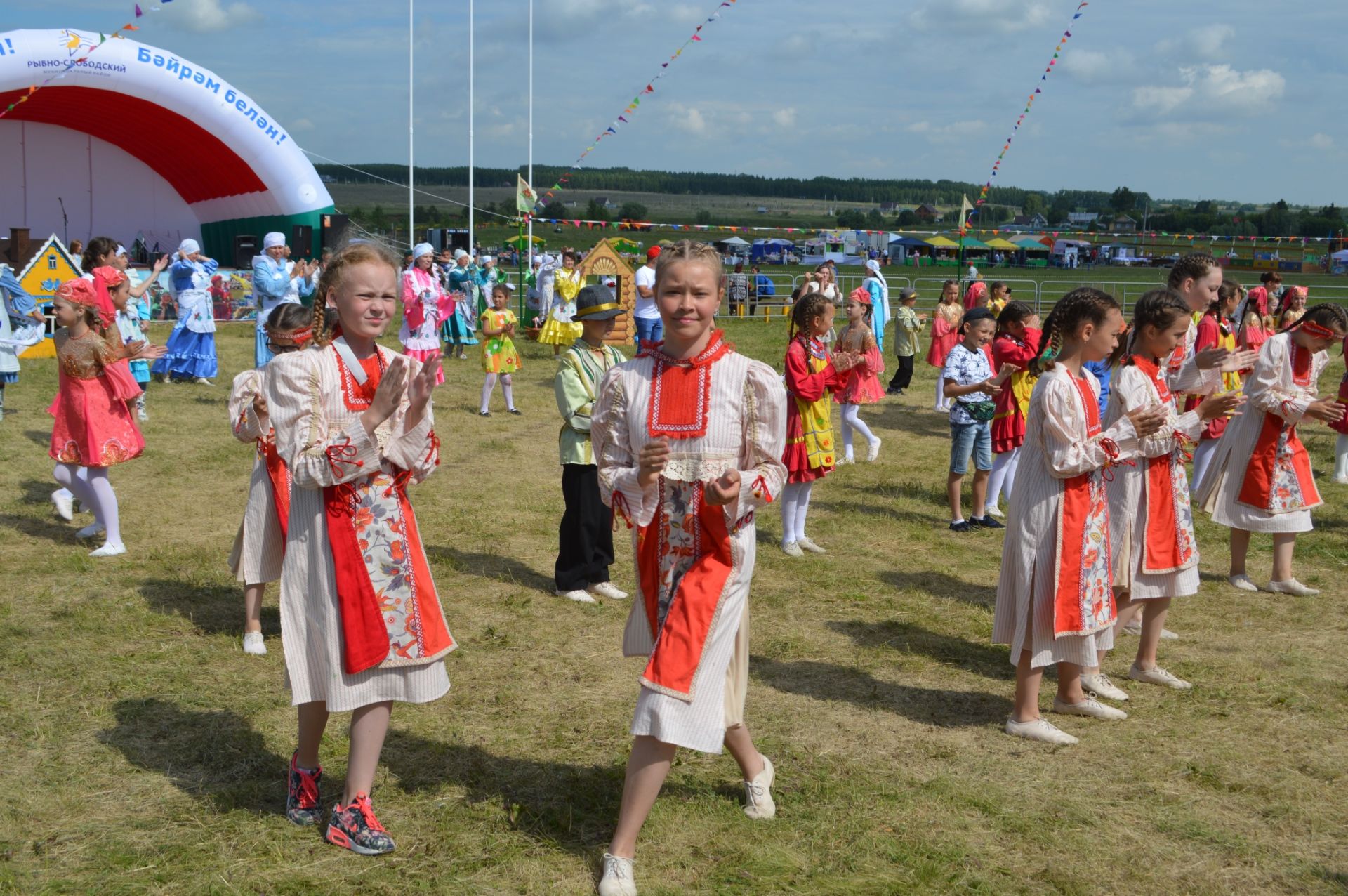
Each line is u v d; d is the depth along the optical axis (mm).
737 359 3525
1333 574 7121
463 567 7047
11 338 10500
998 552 7699
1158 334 4992
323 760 4305
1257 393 6488
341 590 3471
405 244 37688
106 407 6906
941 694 5141
